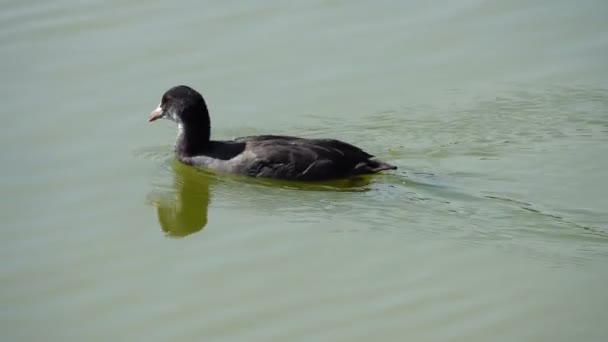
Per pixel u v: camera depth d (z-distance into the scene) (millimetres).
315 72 20188
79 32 21266
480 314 13320
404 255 14836
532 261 14492
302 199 16609
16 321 13562
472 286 13992
